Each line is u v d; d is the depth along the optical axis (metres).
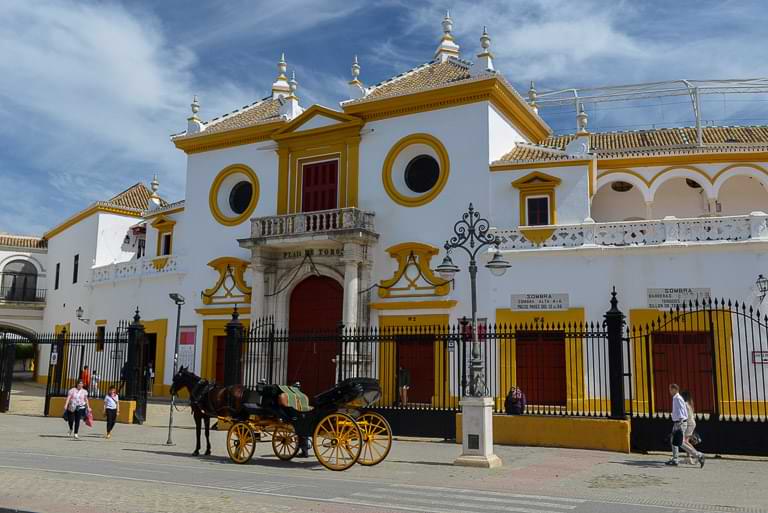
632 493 11.40
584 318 24.34
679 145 30.22
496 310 25.41
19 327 50.03
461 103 27.61
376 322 27.47
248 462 15.00
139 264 35.56
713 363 16.80
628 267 24.17
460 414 18.61
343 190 29.53
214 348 31.33
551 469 14.01
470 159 27.14
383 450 16.95
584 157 25.92
